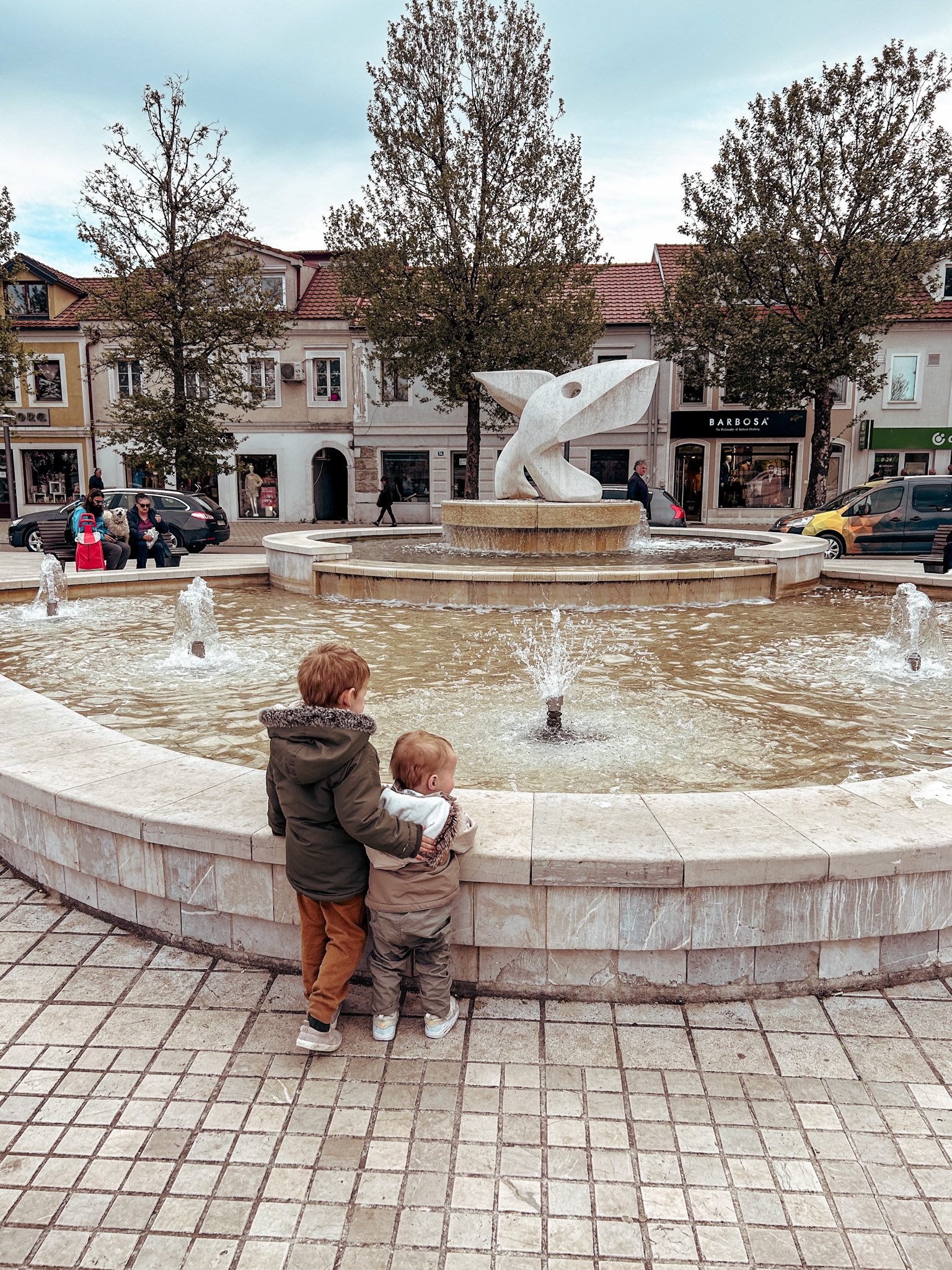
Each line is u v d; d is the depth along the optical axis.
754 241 23.25
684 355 27.03
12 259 24.55
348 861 2.58
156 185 23.41
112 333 24.56
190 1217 2.05
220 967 3.09
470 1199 2.10
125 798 3.23
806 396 24.56
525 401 13.43
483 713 5.24
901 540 17.41
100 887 3.37
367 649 7.14
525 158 22.81
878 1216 2.06
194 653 6.89
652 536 15.41
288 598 10.13
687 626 8.09
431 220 23.22
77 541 12.00
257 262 24.72
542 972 2.90
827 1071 2.55
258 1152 2.25
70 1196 2.12
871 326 23.92
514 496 13.66
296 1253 1.96
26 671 6.50
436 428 31.52
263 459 32.69
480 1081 2.52
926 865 2.81
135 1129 2.33
